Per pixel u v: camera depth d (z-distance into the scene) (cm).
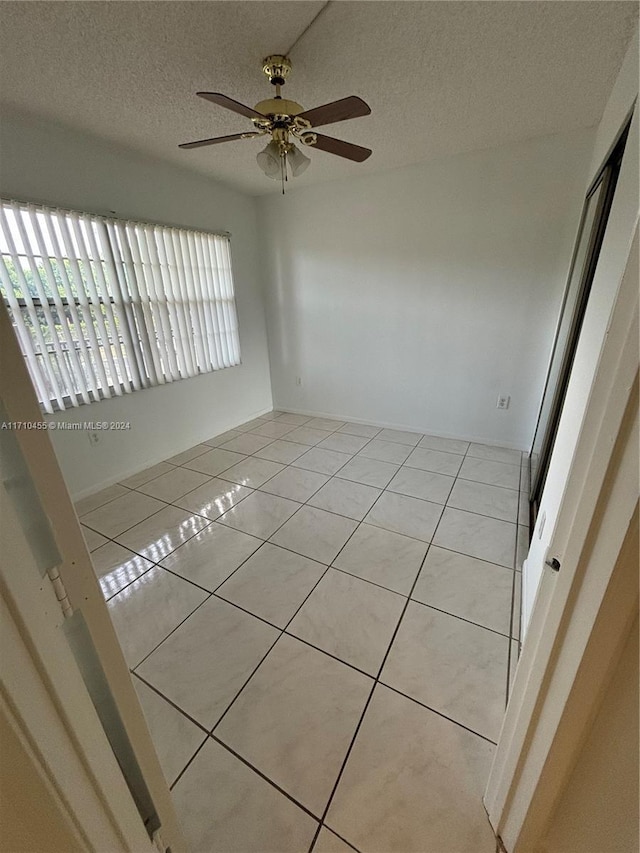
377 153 270
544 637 68
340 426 394
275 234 374
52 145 218
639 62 133
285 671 136
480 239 292
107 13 131
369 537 211
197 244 320
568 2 130
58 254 228
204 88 179
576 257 239
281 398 443
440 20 138
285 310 400
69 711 48
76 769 50
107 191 249
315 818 98
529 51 156
